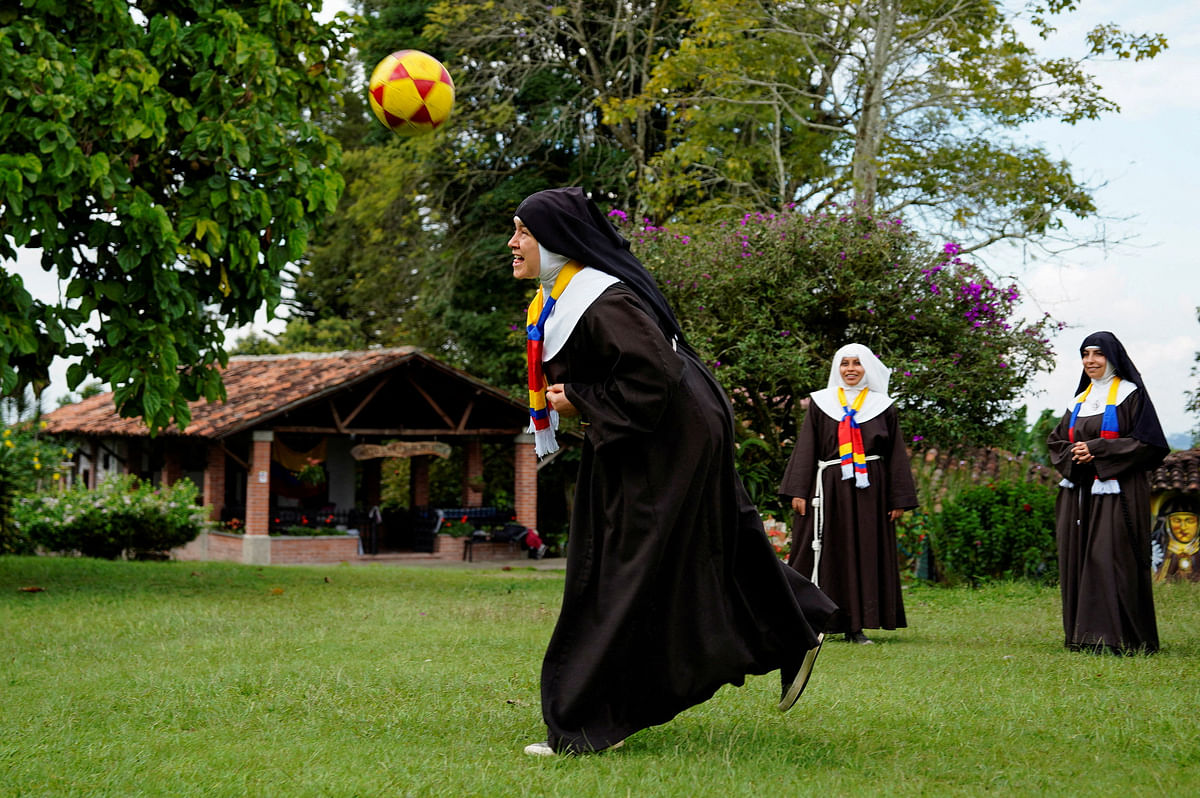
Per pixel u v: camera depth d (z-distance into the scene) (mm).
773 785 3725
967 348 15984
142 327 10719
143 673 6238
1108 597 7551
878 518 8359
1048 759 4164
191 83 10945
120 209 10312
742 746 4379
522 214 4348
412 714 5059
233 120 11008
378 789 3674
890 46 17984
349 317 39750
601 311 4219
